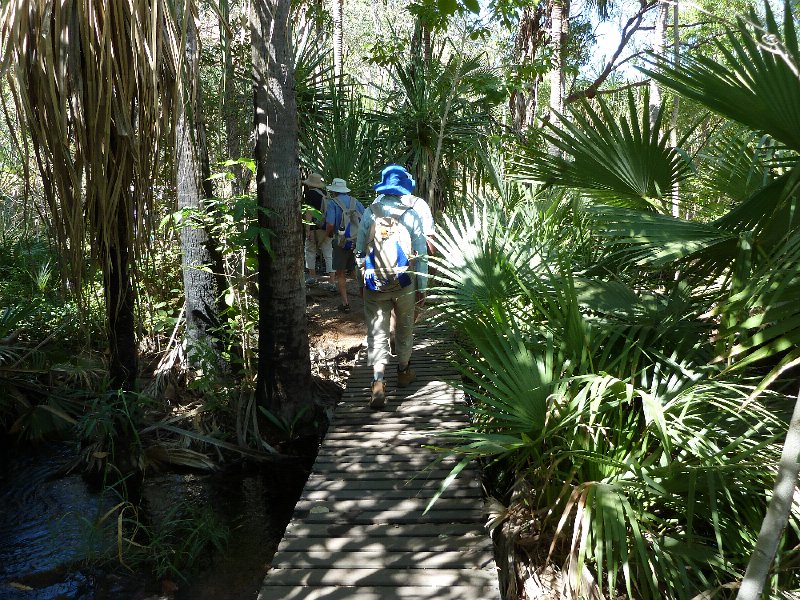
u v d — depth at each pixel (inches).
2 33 134.3
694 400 135.6
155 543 169.0
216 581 158.9
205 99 321.4
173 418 230.4
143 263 185.6
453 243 209.3
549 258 201.3
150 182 160.6
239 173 338.3
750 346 126.3
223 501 196.5
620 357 150.2
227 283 259.9
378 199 208.7
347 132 398.0
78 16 136.9
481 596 122.8
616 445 150.5
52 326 281.3
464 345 236.5
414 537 142.9
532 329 171.5
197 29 163.6
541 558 147.3
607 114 189.9
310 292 366.3
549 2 493.0
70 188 154.2
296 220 219.5
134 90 154.2
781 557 130.0
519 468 167.5
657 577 135.4
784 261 129.4
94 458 213.5
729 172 194.9
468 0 221.5
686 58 147.8
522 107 505.4
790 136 144.0
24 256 338.0
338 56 549.6
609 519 123.6
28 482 206.4
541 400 145.1
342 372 271.7
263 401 228.8
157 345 277.4
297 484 206.5
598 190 200.7
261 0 204.7
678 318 165.8
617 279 194.9
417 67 407.2
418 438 189.8
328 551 138.0
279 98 208.8
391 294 206.2
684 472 131.6
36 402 245.0
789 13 124.3
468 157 401.1
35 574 159.0
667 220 163.0
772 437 126.0
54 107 135.8
